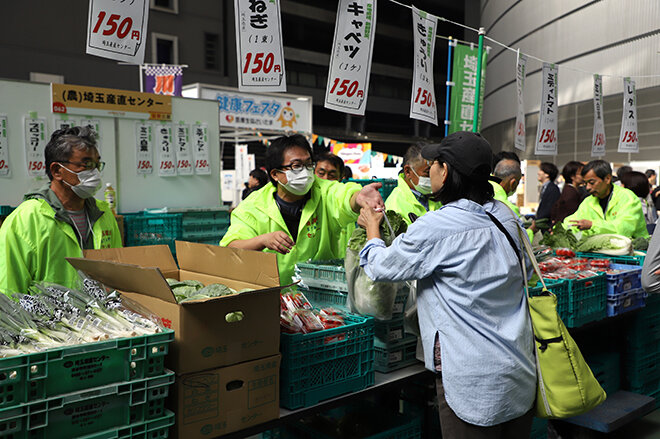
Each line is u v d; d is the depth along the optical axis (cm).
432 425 270
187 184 473
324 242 271
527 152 2094
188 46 2077
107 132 421
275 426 173
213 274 201
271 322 171
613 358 358
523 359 170
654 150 1493
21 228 218
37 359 128
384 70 3322
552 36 1906
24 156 380
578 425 316
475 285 165
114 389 139
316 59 2916
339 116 3066
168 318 155
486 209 176
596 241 392
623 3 1576
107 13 230
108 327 149
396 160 970
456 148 172
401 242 170
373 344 201
